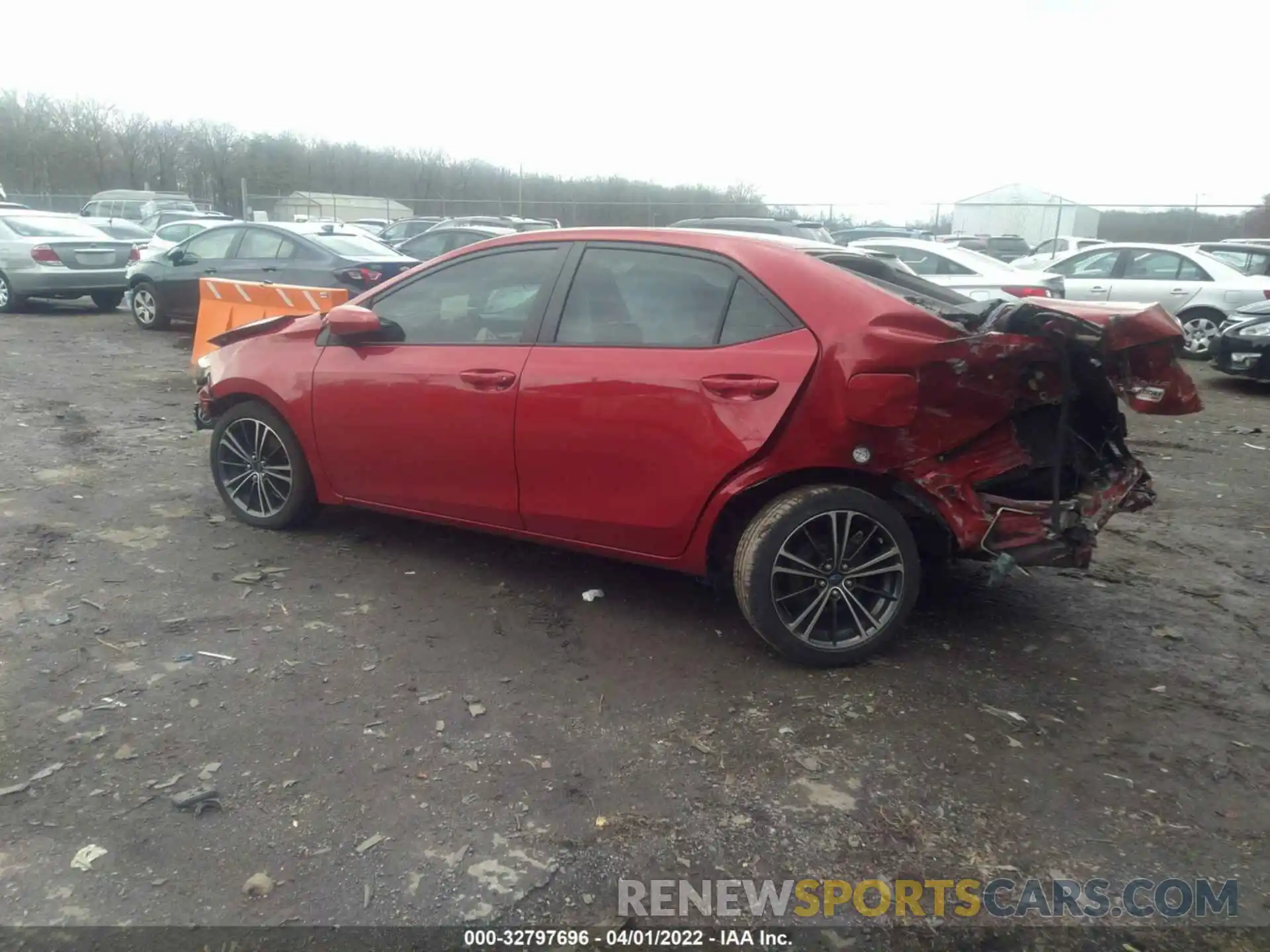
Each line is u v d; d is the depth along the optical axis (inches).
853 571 151.1
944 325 138.4
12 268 575.5
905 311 139.0
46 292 577.3
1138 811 120.0
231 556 191.3
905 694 145.9
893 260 200.7
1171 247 561.9
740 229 610.5
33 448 267.1
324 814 114.2
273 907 100.1
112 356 440.1
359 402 183.2
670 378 150.7
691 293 156.0
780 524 145.5
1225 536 227.5
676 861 109.2
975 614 176.1
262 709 135.7
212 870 104.7
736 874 107.6
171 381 382.9
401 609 169.9
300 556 192.9
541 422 161.8
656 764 126.3
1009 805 120.4
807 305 145.3
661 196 1569.9
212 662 148.3
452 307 179.0
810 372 141.4
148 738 127.8
